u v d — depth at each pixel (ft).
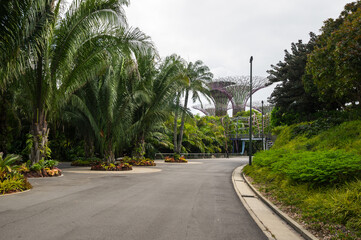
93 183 39.75
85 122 76.84
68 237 15.55
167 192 33.19
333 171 26.76
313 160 30.89
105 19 42.78
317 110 90.94
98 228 17.44
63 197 28.12
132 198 28.40
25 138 89.40
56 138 95.91
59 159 98.48
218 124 237.45
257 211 24.32
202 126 195.00
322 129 72.74
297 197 26.78
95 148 97.40
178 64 87.51
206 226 18.72
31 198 27.35
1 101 66.85
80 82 48.88
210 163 109.09
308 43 92.07
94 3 42.39
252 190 37.04
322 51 59.21
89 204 24.86
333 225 18.16
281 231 18.24
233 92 230.48
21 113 82.02
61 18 43.45
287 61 96.12
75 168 68.49
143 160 85.92
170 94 79.71
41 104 45.91
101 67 51.11
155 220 19.81
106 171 60.70
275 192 31.37
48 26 34.58
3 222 18.38
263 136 205.05
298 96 89.61
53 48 44.39
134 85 71.51
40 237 15.44
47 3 35.73
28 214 20.68
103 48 48.21
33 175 44.65
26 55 34.06
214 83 228.02
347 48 46.16
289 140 81.82
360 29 44.34
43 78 44.57
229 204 26.96
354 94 69.36
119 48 48.32
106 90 61.82
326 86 64.39
